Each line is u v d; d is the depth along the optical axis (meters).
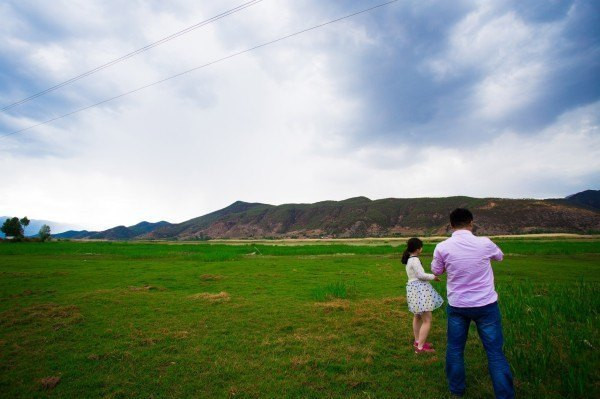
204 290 13.42
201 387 5.05
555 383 4.92
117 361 6.09
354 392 4.84
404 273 18.77
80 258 31.31
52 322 8.66
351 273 18.72
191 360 6.09
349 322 8.45
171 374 5.51
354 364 5.80
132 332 7.78
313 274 18.36
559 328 7.27
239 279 16.45
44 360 6.16
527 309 8.48
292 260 28.17
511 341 6.27
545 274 17.00
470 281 4.36
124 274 18.44
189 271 19.94
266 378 5.32
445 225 182.12
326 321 8.58
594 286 12.37
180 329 8.02
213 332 7.76
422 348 6.30
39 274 18.14
